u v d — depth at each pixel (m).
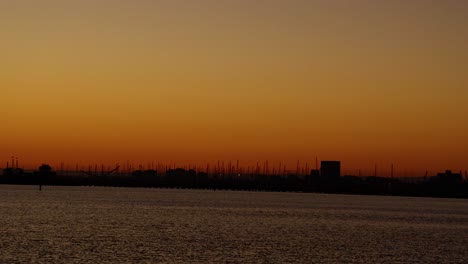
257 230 194.00
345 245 157.75
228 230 191.25
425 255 143.38
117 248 140.62
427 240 176.88
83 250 136.25
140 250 138.00
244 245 151.38
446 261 135.75
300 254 138.62
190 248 143.12
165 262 123.12
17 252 131.25
